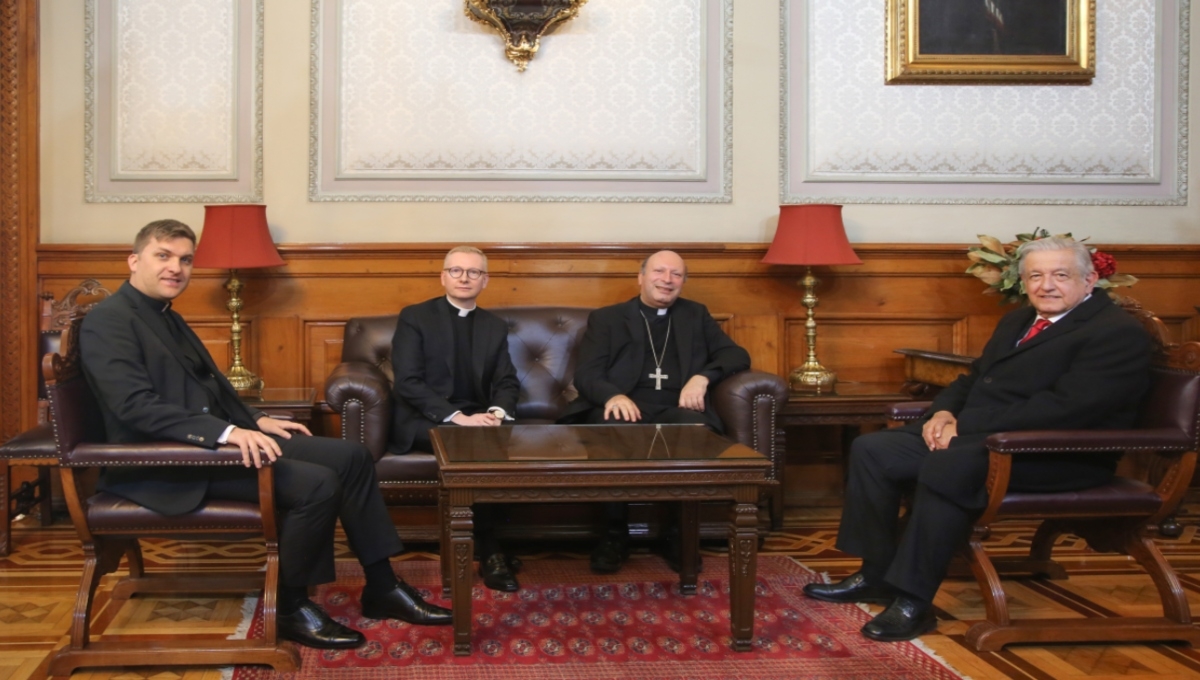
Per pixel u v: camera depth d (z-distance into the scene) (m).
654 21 4.29
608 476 2.42
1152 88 4.46
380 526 2.78
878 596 2.95
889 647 2.58
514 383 3.63
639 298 3.85
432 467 3.33
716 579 3.19
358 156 4.20
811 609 2.88
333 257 4.12
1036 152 4.43
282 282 4.11
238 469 2.52
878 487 2.91
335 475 2.57
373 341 3.86
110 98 4.10
